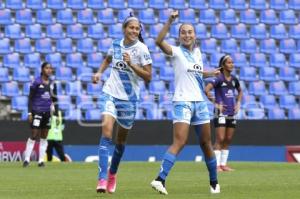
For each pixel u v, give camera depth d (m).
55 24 87.00
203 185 33.69
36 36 85.56
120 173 44.28
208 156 28.84
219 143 50.28
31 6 88.06
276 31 91.81
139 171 46.56
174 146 28.12
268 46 90.06
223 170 49.28
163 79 82.62
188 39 28.45
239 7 93.06
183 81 28.34
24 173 43.91
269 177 40.47
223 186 32.88
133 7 90.69
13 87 79.19
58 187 32.41
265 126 68.56
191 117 28.55
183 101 28.14
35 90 53.28
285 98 83.69
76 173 44.03
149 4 91.38
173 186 33.00
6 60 82.12
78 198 26.06
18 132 65.56
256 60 87.81
